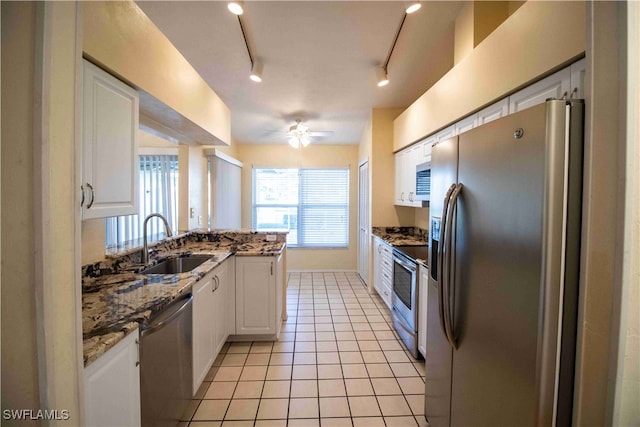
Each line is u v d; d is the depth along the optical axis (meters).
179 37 2.33
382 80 2.79
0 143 0.69
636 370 0.72
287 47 2.49
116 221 3.80
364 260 4.83
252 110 4.02
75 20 0.79
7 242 0.70
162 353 1.42
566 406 0.88
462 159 1.31
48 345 0.72
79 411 0.81
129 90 1.50
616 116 0.70
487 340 1.13
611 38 0.71
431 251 1.67
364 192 4.82
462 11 2.10
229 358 2.47
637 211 0.69
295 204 5.55
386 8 2.03
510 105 1.66
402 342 2.76
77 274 0.80
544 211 0.86
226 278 2.58
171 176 4.07
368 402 1.93
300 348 2.64
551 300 0.86
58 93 0.74
